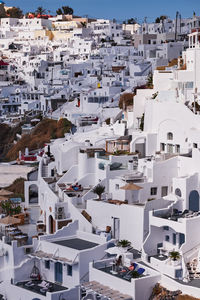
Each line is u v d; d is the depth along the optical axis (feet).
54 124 458.09
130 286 168.25
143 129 276.41
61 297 182.70
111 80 508.53
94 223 216.74
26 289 191.42
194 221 183.21
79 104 479.41
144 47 600.39
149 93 297.53
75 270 188.96
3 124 514.68
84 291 184.75
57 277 196.34
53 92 561.43
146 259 187.52
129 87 472.44
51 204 226.17
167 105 250.37
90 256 189.78
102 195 223.92
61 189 241.55
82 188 240.73
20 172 362.74
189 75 267.39
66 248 192.85
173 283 169.07
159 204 201.98
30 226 236.02
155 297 167.22
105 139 284.61
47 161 292.81
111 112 408.46
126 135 292.40
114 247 188.24
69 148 275.39
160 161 225.35
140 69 519.60
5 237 208.44
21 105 570.46
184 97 263.08
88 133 325.62
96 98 453.58
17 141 480.64
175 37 609.01
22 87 624.18
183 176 214.90
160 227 193.47
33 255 198.49
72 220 219.82
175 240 189.88
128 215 203.00
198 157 215.51
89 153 256.32
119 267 179.42
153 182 220.64
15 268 198.80
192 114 240.73
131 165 237.86
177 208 202.49
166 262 178.19
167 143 250.98
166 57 546.26
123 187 214.07
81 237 207.10
